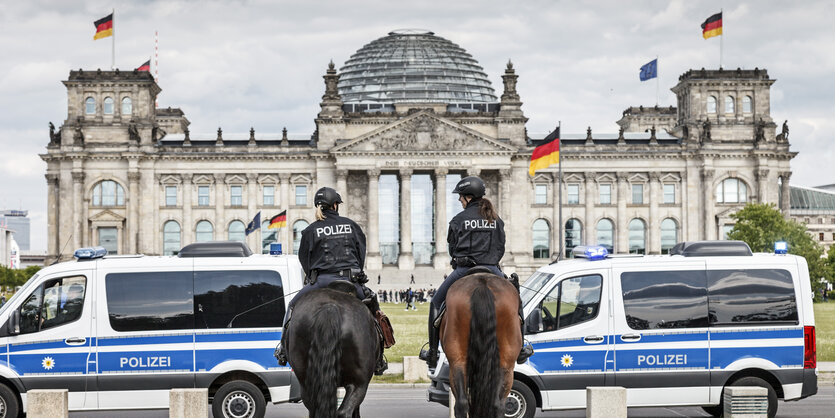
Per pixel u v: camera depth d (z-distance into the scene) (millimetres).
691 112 196875
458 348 21812
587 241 196375
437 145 190500
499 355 21000
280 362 23906
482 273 23312
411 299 159250
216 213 194500
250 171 195000
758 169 193375
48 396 29406
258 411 33406
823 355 60000
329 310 20641
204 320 33656
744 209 167500
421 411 38250
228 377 34031
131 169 191750
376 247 190250
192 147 193875
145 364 33438
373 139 190250
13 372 33156
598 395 29406
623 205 196500
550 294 33719
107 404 33438
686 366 33531
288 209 195375
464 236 24312
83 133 192500
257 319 33719
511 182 194375
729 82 195000
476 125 195000
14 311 33469
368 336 21156
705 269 33906
